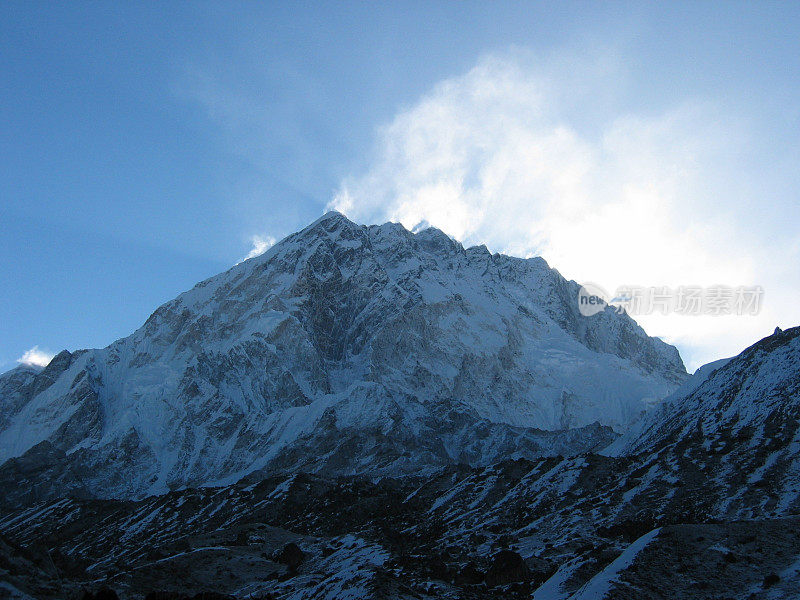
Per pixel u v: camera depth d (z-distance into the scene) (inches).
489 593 2503.7
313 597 2502.5
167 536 5477.4
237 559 3363.7
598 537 3189.0
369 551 3176.7
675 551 2225.6
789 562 2106.3
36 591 1990.7
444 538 3796.8
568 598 2150.6
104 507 6801.2
